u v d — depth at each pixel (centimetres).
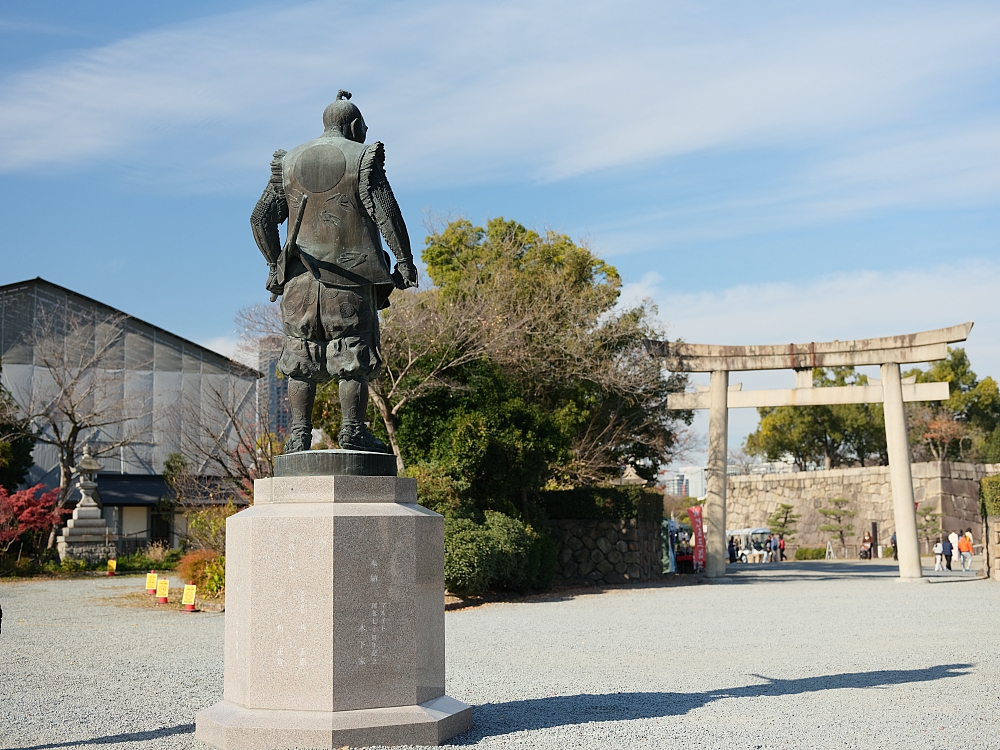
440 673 596
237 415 2691
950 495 4131
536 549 2020
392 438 2033
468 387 2072
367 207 611
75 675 905
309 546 552
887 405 2367
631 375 2564
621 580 2408
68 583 2433
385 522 564
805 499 4694
